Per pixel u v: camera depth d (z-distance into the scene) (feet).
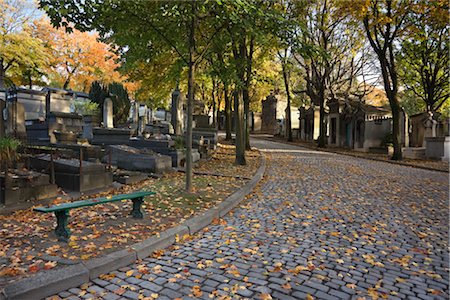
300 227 20.25
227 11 24.36
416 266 14.90
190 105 27.81
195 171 40.60
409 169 51.47
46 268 12.82
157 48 35.37
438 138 63.16
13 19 110.32
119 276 13.23
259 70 94.48
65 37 123.75
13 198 22.70
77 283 12.34
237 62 39.09
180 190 28.53
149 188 29.53
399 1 62.28
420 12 57.93
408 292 12.46
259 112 195.72
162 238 16.49
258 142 112.27
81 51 130.00
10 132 39.68
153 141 44.70
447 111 125.39
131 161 37.93
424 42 80.38
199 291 12.10
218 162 51.31
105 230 17.80
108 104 65.16
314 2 70.54
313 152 79.97
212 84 110.52
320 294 12.10
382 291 12.46
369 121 82.58
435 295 12.28
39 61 103.40
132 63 43.39
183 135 60.44
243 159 48.75
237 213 23.41
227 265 14.38
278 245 17.08
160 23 28.35
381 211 24.43
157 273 13.57
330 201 27.35
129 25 28.19
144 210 22.06
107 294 11.82
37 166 29.25
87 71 132.05
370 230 19.90
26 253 14.47
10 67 109.19
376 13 61.93
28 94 73.26
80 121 60.44
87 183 28.22
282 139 131.23
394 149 64.44
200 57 30.45
